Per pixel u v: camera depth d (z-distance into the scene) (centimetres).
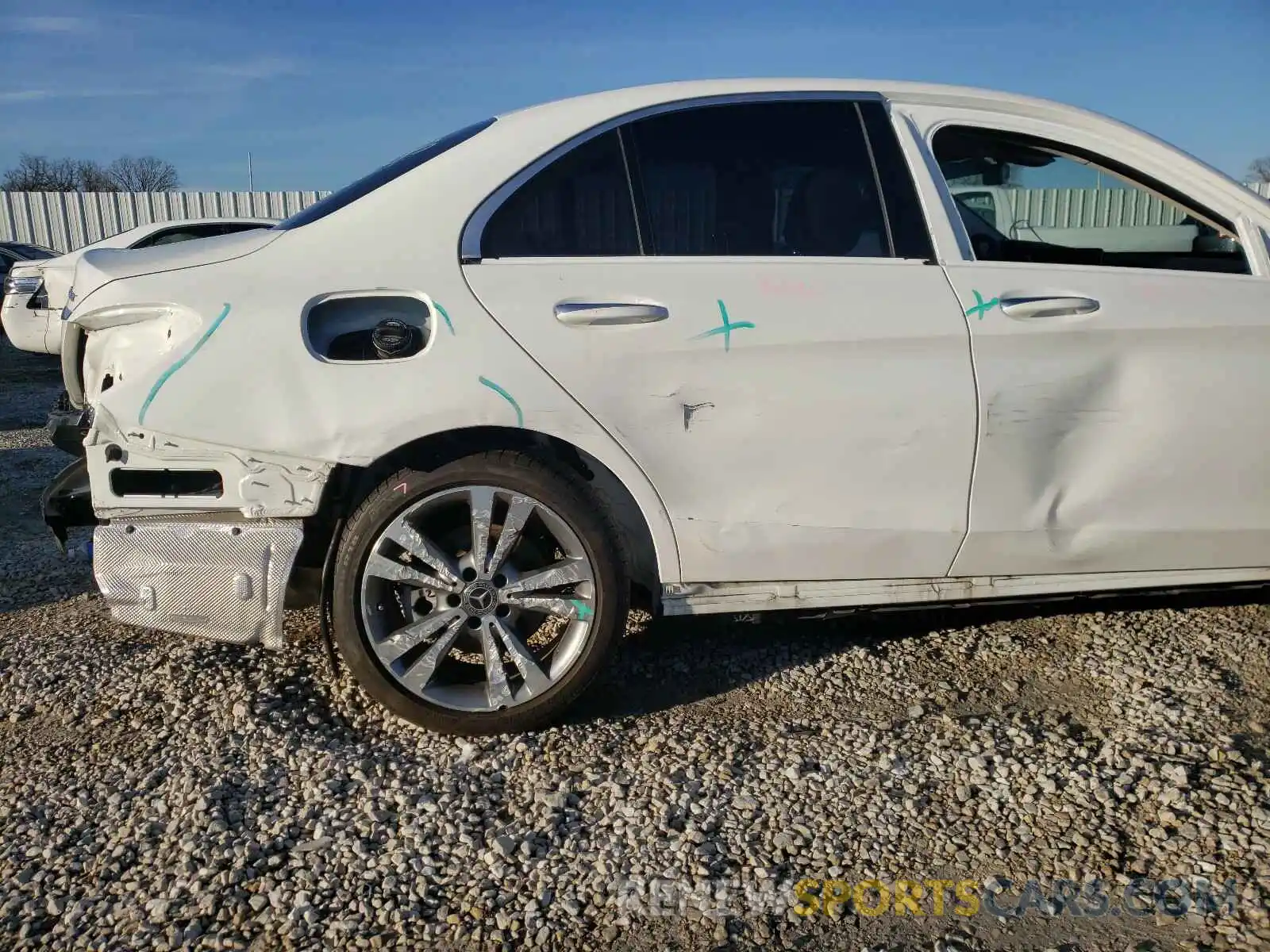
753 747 297
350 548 286
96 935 220
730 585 312
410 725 307
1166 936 220
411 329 286
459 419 284
